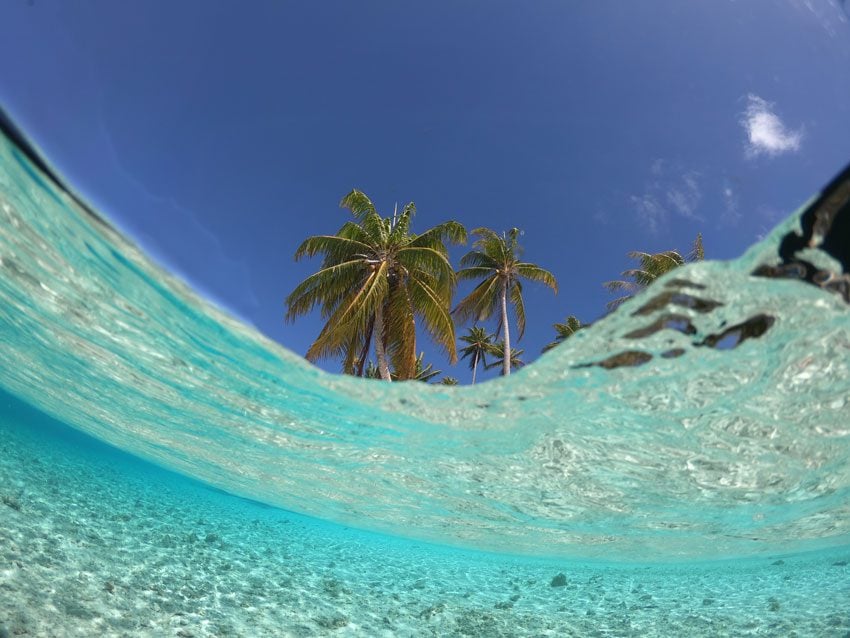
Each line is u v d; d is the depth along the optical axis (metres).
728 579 13.31
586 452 6.31
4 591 4.05
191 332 5.64
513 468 7.11
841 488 6.92
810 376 4.53
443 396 5.36
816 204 3.00
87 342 7.28
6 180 4.28
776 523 8.88
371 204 13.38
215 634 4.39
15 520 6.58
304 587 7.22
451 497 9.05
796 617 6.84
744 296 3.72
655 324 4.05
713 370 4.52
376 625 5.71
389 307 13.09
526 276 16.33
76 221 4.47
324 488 10.69
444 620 6.35
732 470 6.30
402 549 19.69
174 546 8.24
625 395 5.01
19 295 6.72
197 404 7.84
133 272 4.96
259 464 10.19
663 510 8.13
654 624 6.76
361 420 6.51
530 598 9.08
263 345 5.26
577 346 4.34
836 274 3.42
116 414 11.05
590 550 12.86
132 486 19.80
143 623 4.25
